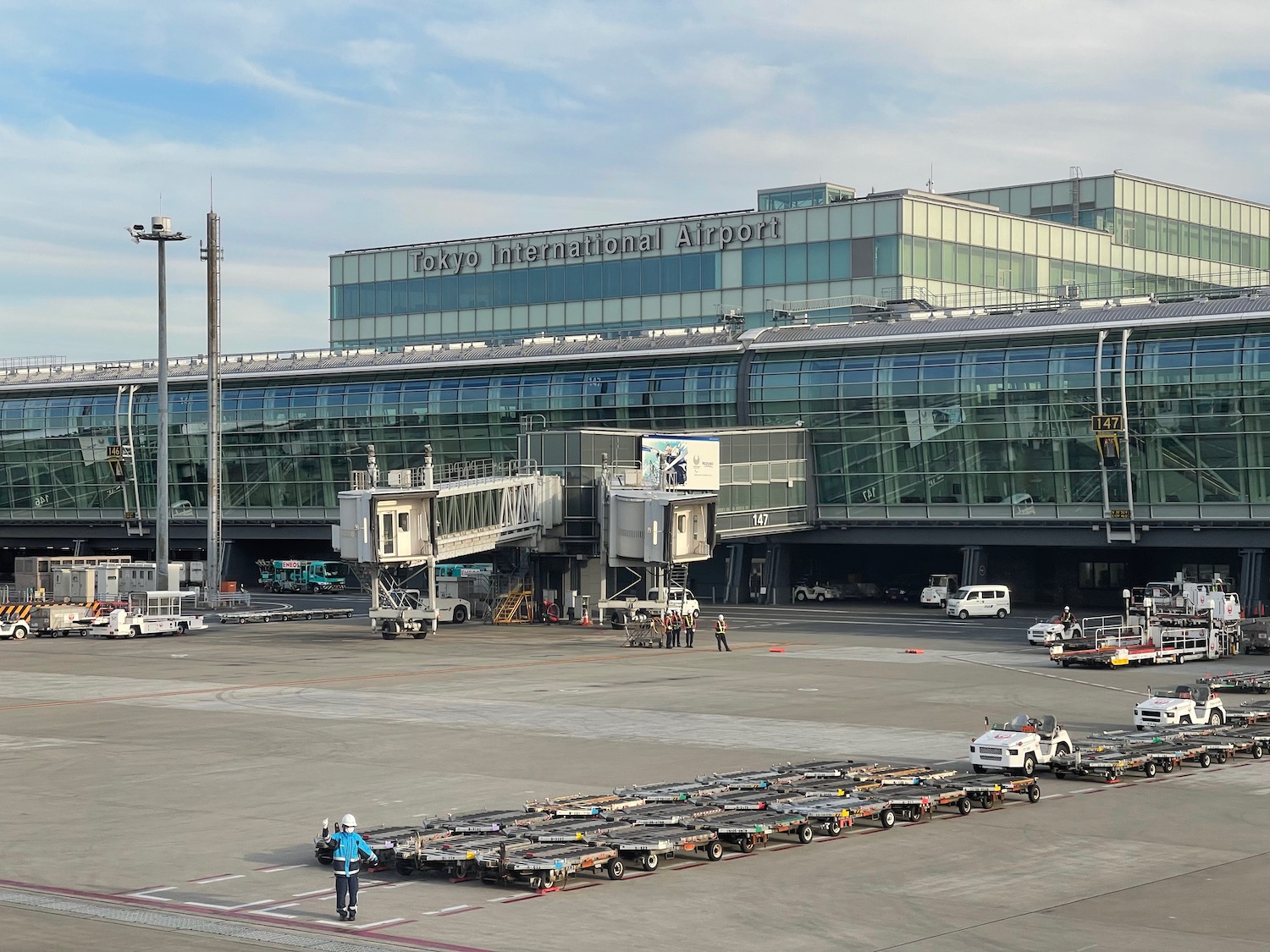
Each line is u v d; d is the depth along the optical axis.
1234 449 104.94
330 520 142.25
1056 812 38.97
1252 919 28.59
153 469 148.38
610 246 151.12
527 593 106.19
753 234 143.12
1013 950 26.59
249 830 36.91
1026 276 147.62
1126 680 69.88
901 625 103.38
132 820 38.16
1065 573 127.38
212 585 116.56
